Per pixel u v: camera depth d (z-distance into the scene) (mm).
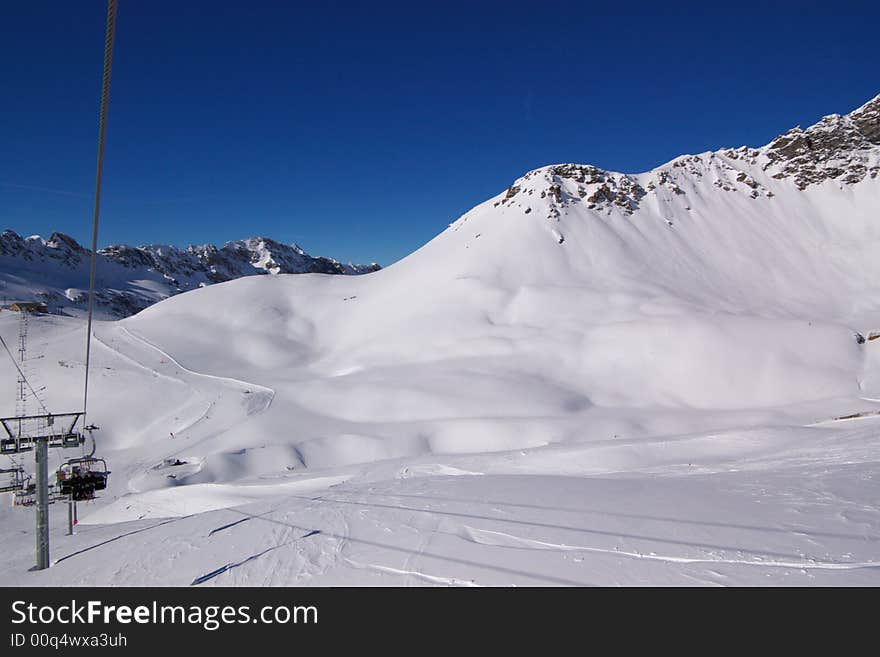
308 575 6969
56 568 9664
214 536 9719
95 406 61469
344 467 27906
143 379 68562
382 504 10664
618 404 57438
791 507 7391
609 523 7488
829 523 6551
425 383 62156
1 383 66312
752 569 5543
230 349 91875
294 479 26906
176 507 28812
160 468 42375
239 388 66875
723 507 7738
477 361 70938
